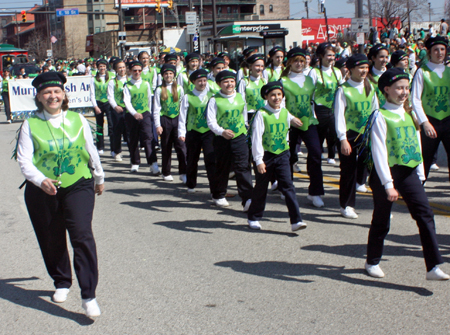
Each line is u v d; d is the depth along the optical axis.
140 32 79.44
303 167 10.09
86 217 4.01
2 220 7.01
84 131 4.09
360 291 4.34
